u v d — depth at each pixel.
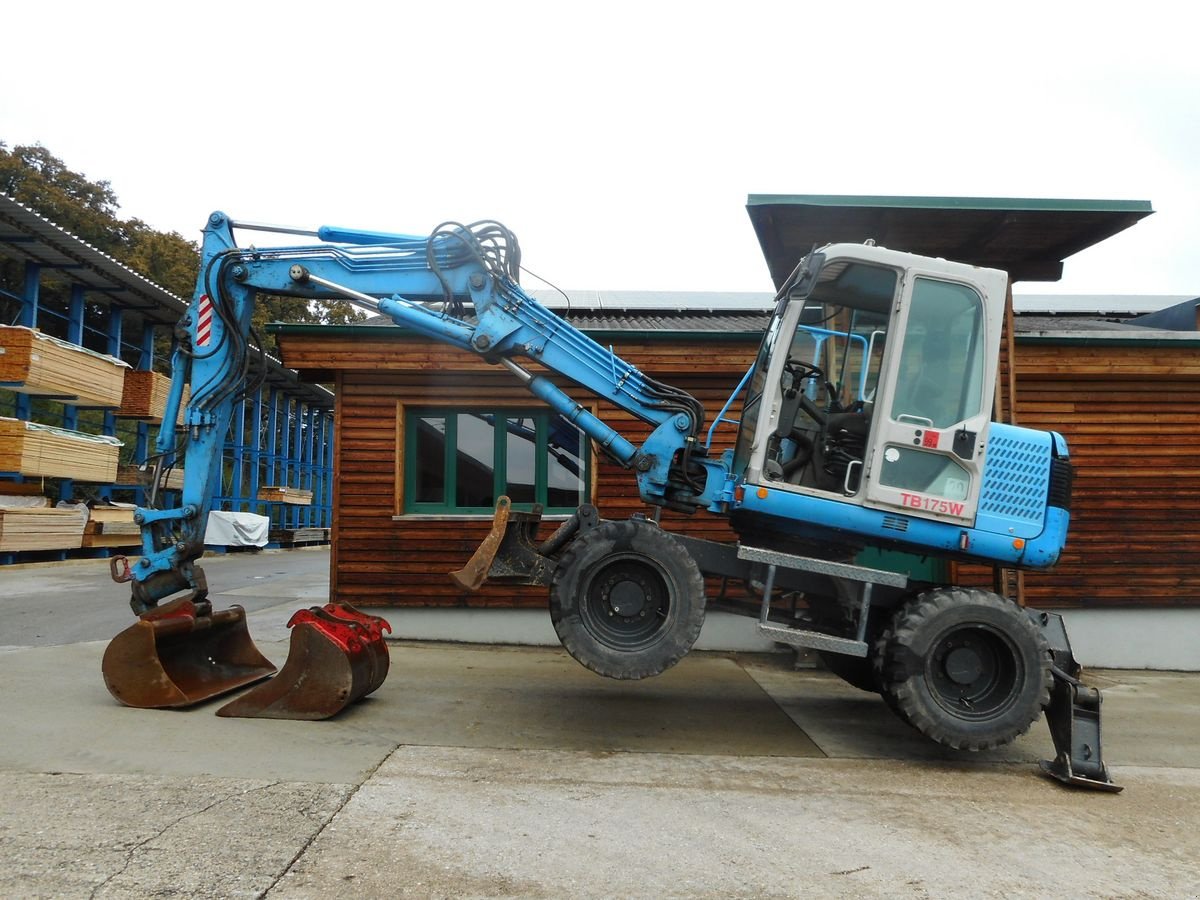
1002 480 5.26
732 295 12.54
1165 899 3.25
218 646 6.11
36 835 3.27
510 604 8.46
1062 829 4.02
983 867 3.48
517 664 7.51
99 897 2.79
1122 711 6.77
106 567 15.86
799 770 4.79
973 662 5.09
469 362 8.48
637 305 11.62
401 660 7.52
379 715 5.48
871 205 7.20
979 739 4.91
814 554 5.60
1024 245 8.19
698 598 5.11
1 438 14.84
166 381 20.75
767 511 5.18
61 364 16.00
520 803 3.94
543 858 3.32
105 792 3.78
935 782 4.71
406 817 3.67
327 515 37.28
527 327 5.96
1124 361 8.52
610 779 4.41
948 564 8.32
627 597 5.20
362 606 8.51
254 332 6.37
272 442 29.16
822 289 5.54
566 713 5.83
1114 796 4.62
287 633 8.51
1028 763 5.23
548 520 8.55
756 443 5.23
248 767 4.23
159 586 5.84
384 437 8.62
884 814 4.09
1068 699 4.93
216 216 6.22
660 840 3.58
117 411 19.70
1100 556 8.64
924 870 3.42
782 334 5.26
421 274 6.13
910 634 4.96
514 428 8.84
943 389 5.18
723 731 5.61
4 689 5.69
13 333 15.04
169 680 5.27
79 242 16.34
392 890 2.96
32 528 15.41
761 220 7.64
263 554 24.31
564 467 8.80
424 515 8.57
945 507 5.11
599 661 5.07
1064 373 8.58
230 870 3.04
